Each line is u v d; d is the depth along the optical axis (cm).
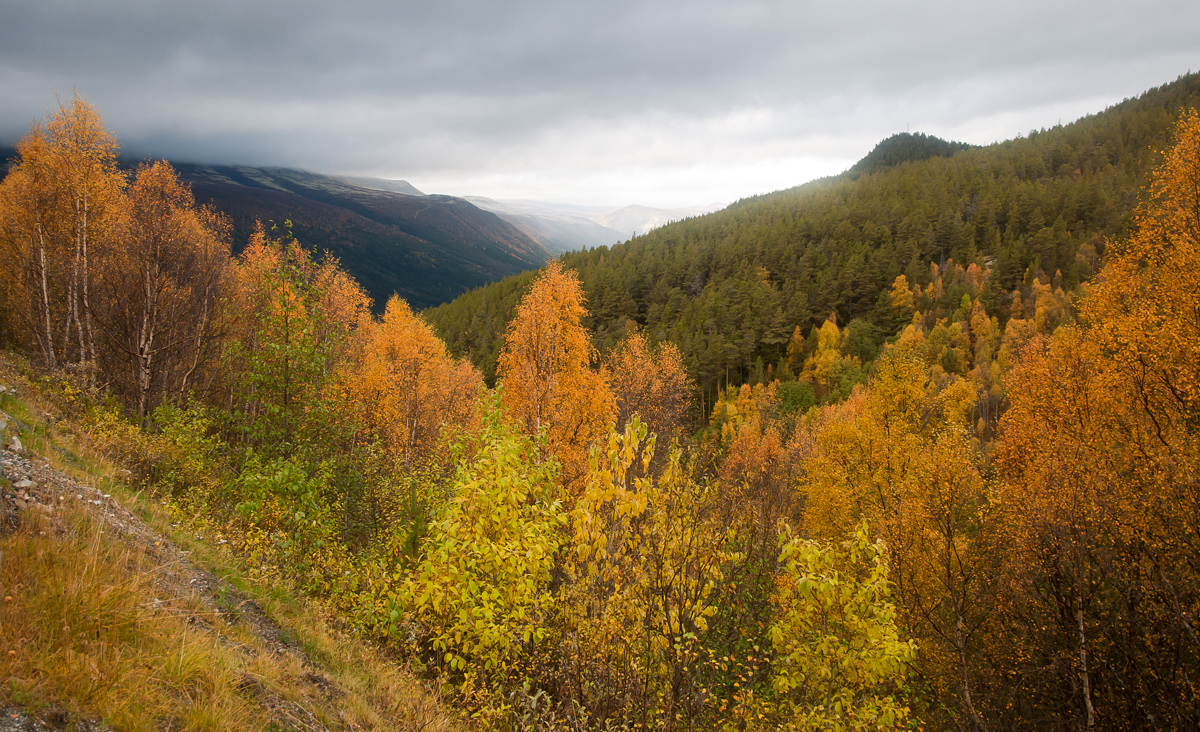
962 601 1446
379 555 974
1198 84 17900
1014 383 1892
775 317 9500
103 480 788
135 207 2070
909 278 10738
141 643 419
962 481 1532
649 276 11825
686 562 579
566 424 2048
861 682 844
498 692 704
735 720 772
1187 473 1152
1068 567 1300
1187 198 1512
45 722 306
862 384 6831
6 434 706
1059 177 15750
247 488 966
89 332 2119
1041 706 1424
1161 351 1431
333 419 1162
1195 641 1090
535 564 720
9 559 412
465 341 9381
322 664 620
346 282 3020
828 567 771
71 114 2045
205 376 2306
